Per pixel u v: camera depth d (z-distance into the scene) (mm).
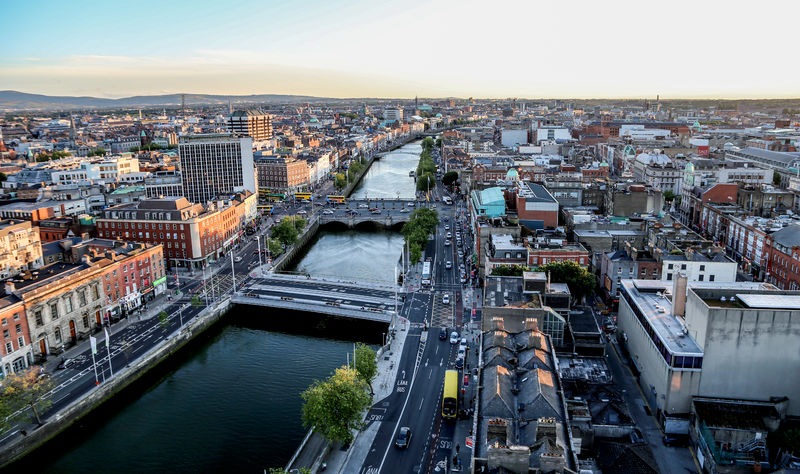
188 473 126125
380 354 170500
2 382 136625
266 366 176750
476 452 94125
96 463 130750
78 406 146875
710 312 120812
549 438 91375
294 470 119000
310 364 177500
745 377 122625
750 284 158625
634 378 152125
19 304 162500
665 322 140500
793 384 121438
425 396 147625
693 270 192750
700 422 118500
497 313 146875
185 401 156500
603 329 185500
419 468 119562
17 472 128625
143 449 135250
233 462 129125
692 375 124000
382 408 142250
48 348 173250
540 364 118438
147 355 172500
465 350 170250
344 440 127938
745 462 109625
